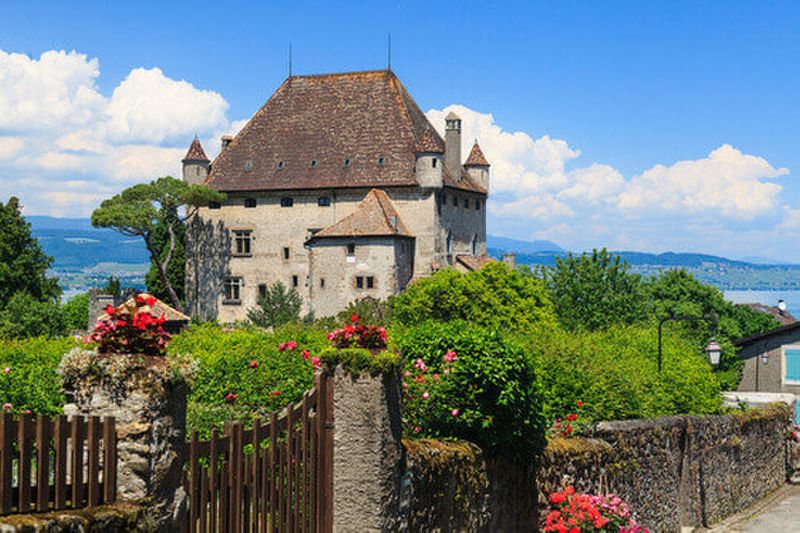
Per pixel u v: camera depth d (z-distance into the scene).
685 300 71.94
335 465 11.33
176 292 82.94
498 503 14.74
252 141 77.31
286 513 10.45
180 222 78.81
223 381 15.90
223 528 9.27
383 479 11.23
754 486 29.08
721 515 25.92
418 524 12.30
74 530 7.28
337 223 69.00
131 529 7.71
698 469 24.34
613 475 19.28
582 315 52.06
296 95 78.38
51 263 73.06
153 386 8.09
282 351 16.36
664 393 25.39
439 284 50.62
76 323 67.19
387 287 67.31
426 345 15.13
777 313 100.19
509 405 14.52
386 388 11.35
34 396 15.47
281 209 74.44
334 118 76.31
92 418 7.76
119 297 52.06
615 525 16.39
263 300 66.38
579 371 21.36
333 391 11.39
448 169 74.62
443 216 71.69
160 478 8.13
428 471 12.57
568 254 53.97
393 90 76.38
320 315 68.81
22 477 7.17
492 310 49.88
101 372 8.08
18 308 57.41
